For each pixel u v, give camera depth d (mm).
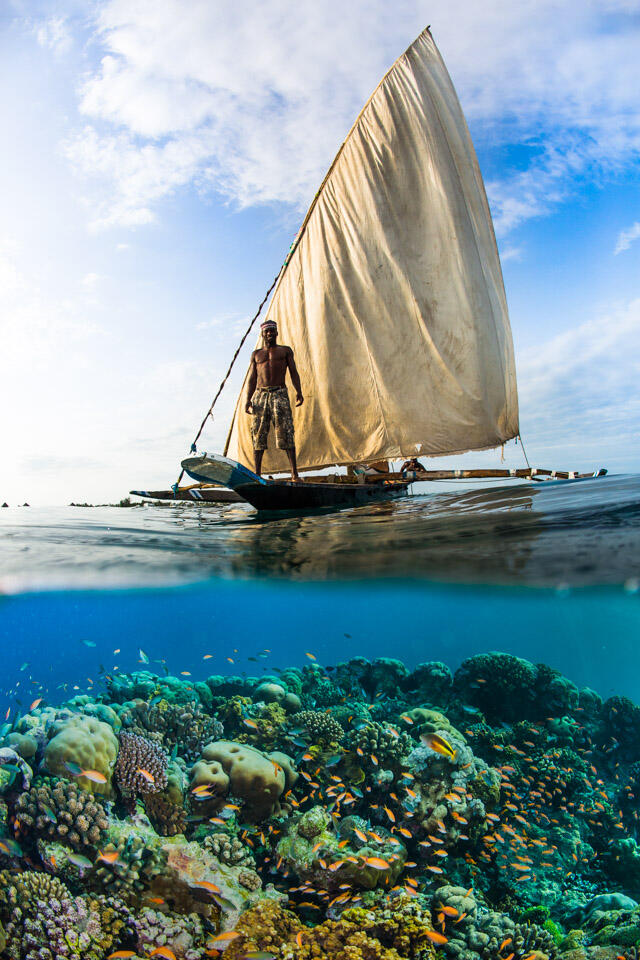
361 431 12969
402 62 12281
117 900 7121
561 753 11484
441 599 9648
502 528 5902
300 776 9750
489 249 13109
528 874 8930
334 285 12859
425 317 12414
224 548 6523
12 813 7762
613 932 7324
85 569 6648
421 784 9047
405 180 12352
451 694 14500
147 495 10109
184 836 8180
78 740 8320
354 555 6113
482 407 12711
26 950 6648
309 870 7660
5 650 23281
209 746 9305
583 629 22188
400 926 6891
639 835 10273
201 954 6664
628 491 7539
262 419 10711
